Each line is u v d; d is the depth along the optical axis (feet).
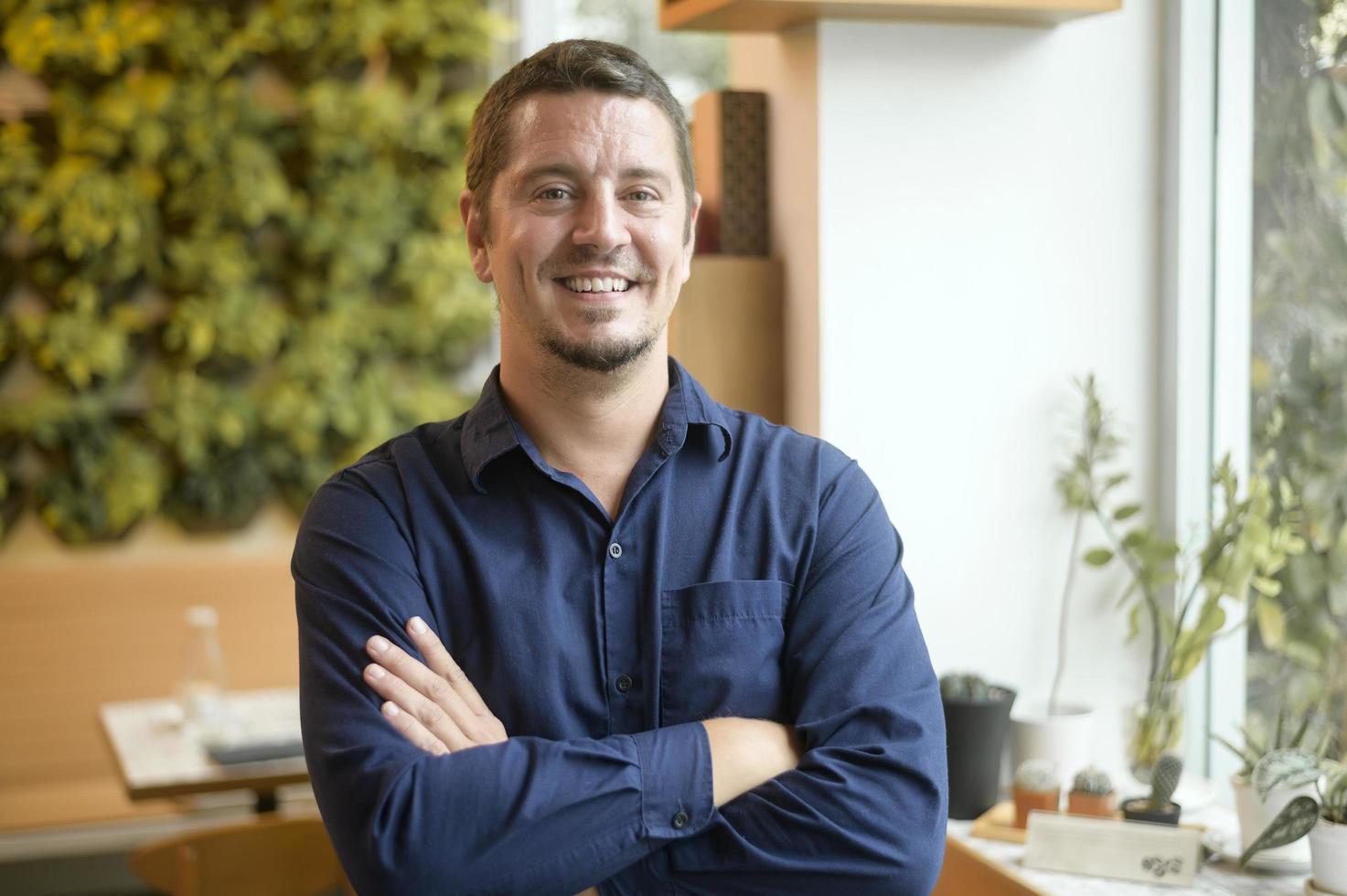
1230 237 7.22
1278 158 6.81
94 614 13.06
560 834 4.11
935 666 7.28
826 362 7.04
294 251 14.01
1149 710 6.85
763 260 7.38
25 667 12.82
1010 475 7.35
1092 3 6.77
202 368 13.78
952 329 7.20
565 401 4.56
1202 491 7.43
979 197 7.20
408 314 14.23
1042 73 7.25
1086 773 6.44
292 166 13.97
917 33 7.05
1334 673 6.53
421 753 4.19
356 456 14.14
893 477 7.17
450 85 14.43
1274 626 6.94
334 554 4.52
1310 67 6.57
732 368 7.37
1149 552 7.25
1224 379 7.30
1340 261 6.42
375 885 4.06
